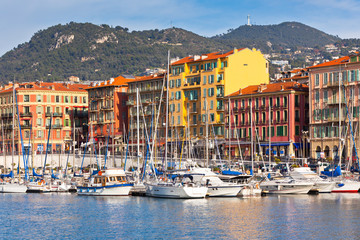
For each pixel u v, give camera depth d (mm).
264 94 198000
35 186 158500
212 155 195000
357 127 172625
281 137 193125
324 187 138500
